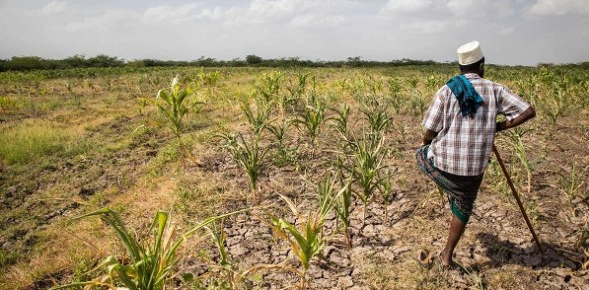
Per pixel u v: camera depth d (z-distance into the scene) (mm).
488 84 2791
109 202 5270
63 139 8609
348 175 5020
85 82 22500
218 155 6414
